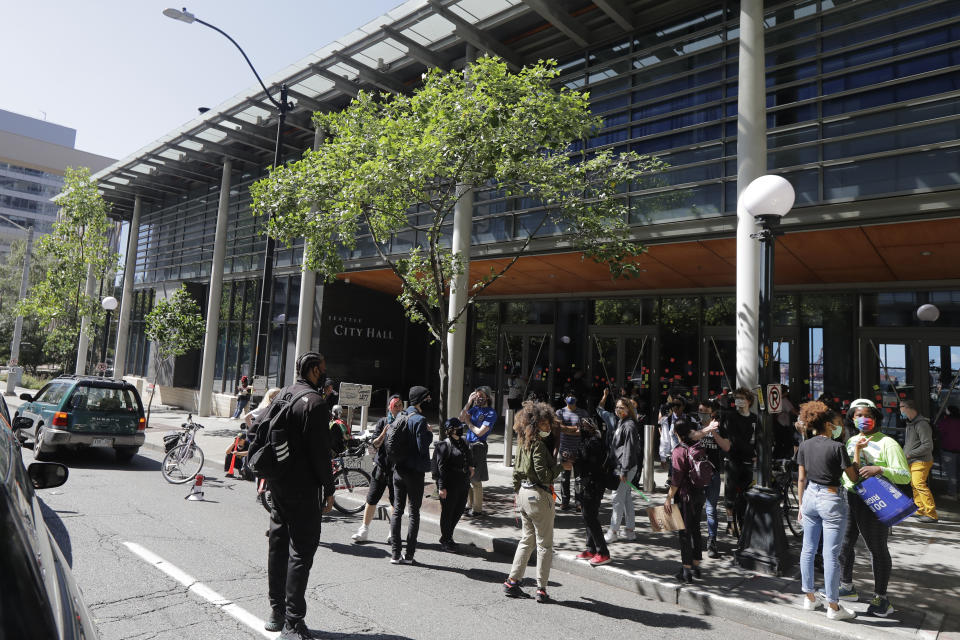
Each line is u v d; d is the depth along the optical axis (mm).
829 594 4715
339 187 8664
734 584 5469
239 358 22312
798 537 7391
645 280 14141
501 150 7684
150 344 27688
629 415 7137
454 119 7613
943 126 8203
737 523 7305
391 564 6004
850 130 9117
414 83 15945
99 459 11672
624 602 5281
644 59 12094
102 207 24250
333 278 9672
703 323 14352
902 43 8914
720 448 6820
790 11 10180
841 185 8945
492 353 18375
